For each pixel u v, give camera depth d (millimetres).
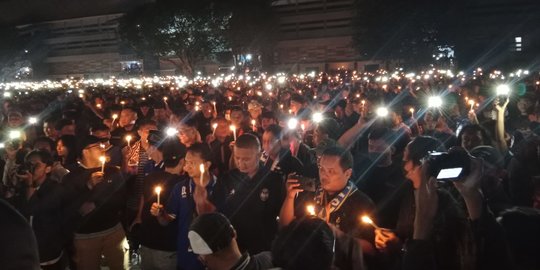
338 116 10609
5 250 1368
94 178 5043
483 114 10344
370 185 4914
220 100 14562
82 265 5160
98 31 82750
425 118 8508
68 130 7957
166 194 4934
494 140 6289
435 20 41906
